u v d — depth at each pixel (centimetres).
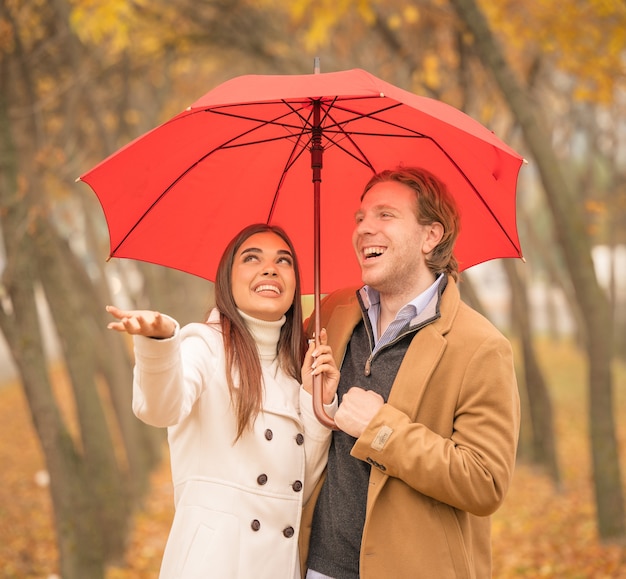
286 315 316
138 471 1109
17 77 791
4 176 620
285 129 320
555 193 754
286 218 345
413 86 953
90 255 1218
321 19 891
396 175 303
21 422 1712
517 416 279
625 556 770
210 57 1310
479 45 757
